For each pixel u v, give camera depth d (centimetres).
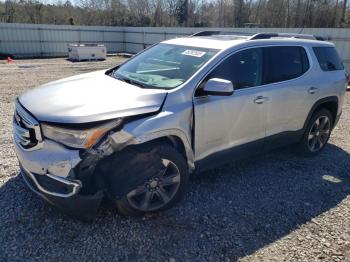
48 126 265
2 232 282
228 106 340
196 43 388
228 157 366
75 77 387
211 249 276
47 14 3853
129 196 292
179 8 4425
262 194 367
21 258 254
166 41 434
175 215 318
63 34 2670
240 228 304
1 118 621
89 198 269
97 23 4031
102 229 291
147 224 302
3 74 1346
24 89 991
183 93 310
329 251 279
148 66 376
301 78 421
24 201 327
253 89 365
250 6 3909
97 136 262
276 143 418
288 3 3550
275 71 393
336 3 3253
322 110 468
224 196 358
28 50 2567
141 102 289
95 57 2258
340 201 361
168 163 307
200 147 331
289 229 307
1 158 425
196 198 351
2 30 2427
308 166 450
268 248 280
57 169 262
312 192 378
